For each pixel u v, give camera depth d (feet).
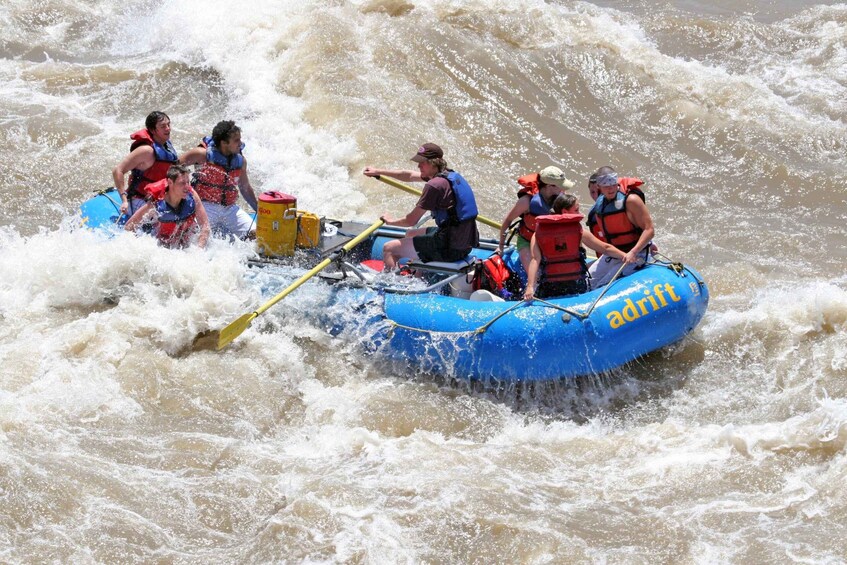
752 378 66.80
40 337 65.51
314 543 48.55
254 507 51.24
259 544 48.49
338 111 112.68
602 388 65.51
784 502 51.90
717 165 108.37
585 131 114.21
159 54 129.18
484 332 62.69
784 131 113.70
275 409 61.16
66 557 46.42
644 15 147.54
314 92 117.19
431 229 71.26
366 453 57.00
